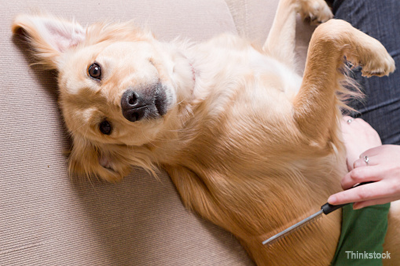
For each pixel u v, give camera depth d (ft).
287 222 4.56
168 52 4.56
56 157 4.17
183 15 5.43
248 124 4.44
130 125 4.02
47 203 3.92
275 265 4.73
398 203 4.83
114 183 4.45
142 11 5.15
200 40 5.46
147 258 4.33
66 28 4.50
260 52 5.08
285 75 4.99
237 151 4.50
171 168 4.98
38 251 3.74
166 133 4.55
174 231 4.60
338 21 4.22
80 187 4.22
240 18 6.15
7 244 3.59
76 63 4.22
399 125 5.24
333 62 4.14
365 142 5.16
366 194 3.72
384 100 5.36
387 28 5.31
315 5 5.59
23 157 3.89
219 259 4.75
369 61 4.19
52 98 4.35
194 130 4.62
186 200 4.85
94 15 4.84
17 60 4.15
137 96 3.74
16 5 4.37
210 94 4.56
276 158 4.50
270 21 6.10
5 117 3.87
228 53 4.85
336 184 4.87
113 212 4.32
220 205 4.72
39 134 4.09
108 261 4.11
